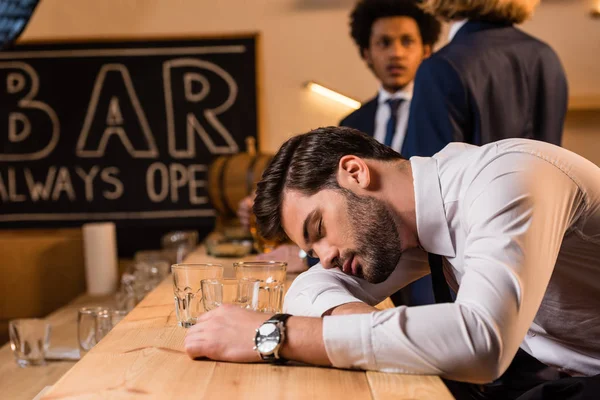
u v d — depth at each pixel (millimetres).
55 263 3848
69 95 3947
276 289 1369
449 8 2023
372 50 3230
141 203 3961
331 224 1273
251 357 1123
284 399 952
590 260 1257
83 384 1022
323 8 3881
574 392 1179
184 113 3939
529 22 3719
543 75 2037
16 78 3947
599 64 3699
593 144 3672
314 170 1281
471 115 1916
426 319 1048
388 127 3209
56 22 3934
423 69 1967
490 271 1059
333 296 1242
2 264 3826
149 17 3922
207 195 3842
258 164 3607
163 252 3227
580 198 1191
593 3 3684
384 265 1274
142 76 3938
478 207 1142
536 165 1162
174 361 1147
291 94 3916
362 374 1067
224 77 3916
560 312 1354
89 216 3967
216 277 1391
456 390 1647
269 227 1365
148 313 1526
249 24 3914
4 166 3967
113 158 3961
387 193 1278
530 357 1616
